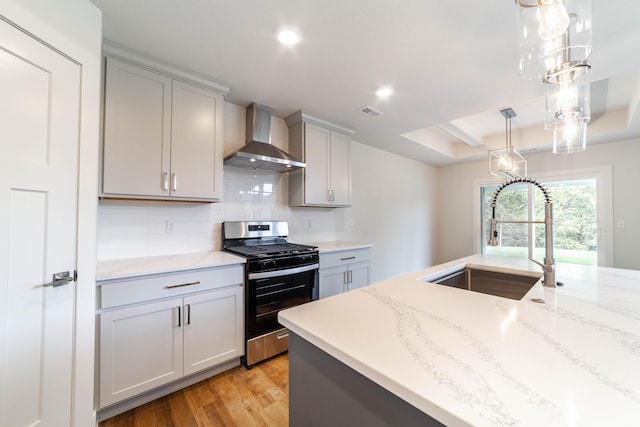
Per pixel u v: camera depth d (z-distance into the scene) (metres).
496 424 0.43
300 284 2.35
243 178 2.64
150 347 1.61
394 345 0.70
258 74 2.02
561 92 1.28
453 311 0.94
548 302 1.04
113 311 1.49
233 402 1.69
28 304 1.10
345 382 0.75
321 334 0.77
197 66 1.92
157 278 1.64
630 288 1.26
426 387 0.53
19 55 1.07
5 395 1.04
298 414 0.91
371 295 1.13
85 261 1.31
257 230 2.65
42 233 1.15
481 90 2.26
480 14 1.43
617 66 1.90
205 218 2.39
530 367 0.60
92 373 1.34
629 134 3.29
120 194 1.73
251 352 2.04
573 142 1.42
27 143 1.10
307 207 3.19
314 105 2.57
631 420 0.44
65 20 1.23
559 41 0.95
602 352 0.66
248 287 2.04
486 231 4.88
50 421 1.17
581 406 0.47
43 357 1.15
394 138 3.63
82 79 1.30
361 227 3.89
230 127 2.53
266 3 1.36
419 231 4.91
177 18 1.46
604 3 1.34
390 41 1.65
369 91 2.29
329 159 2.98
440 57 1.81
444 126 3.40
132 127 1.77
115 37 1.61
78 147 1.28
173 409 1.63
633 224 3.47
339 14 1.43
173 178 1.93
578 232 3.92
